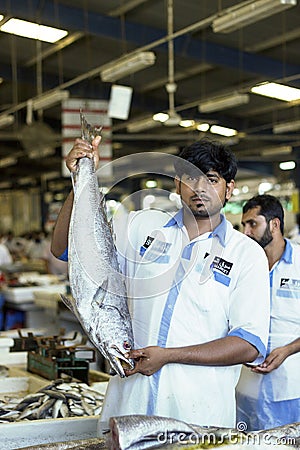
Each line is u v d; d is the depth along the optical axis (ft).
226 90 47.65
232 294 7.04
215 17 22.89
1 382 11.16
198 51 37.47
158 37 35.99
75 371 10.87
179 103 52.80
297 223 30.12
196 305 6.94
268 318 7.06
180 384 6.84
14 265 38.52
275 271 9.50
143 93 51.13
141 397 6.93
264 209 9.53
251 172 66.85
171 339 6.90
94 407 9.01
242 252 7.11
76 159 6.73
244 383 9.54
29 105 37.22
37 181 92.22
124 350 6.44
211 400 6.93
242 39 37.32
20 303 25.16
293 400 9.23
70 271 6.49
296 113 53.36
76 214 6.57
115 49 40.68
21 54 43.78
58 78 47.75
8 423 8.23
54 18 32.58
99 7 34.04
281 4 19.12
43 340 12.04
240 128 55.42
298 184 61.31
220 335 7.09
